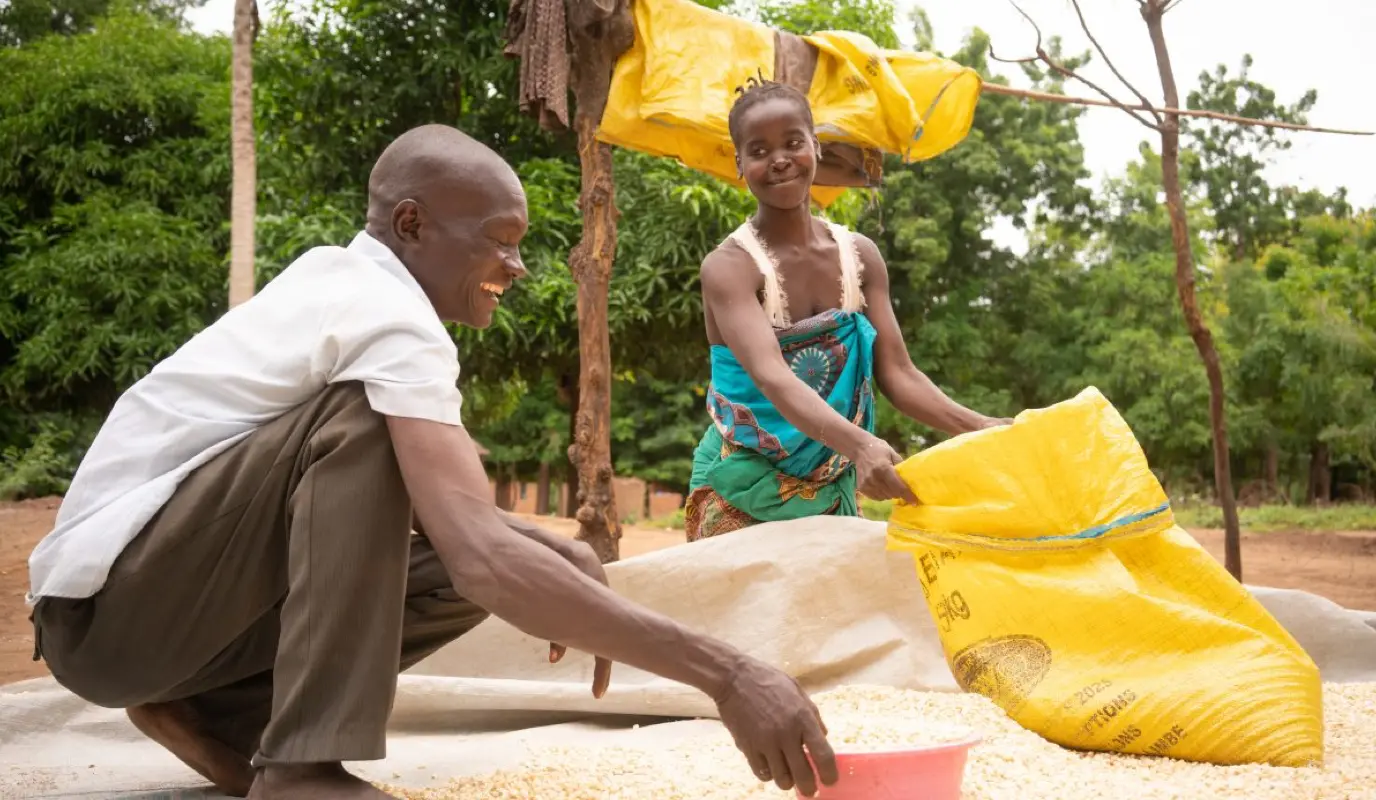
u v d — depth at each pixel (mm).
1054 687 2537
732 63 4820
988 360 27859
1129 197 28734
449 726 3104
